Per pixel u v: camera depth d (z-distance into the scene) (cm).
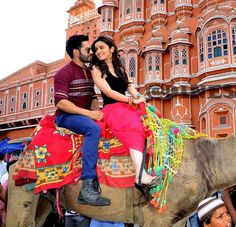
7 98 4022
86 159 370
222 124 2395
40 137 405
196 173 373
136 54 3044
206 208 412
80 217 669
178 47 2766
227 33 2530
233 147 375
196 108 2638
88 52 424
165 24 3050
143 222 374
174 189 368
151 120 379
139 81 2997
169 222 371
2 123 3909
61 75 410
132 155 357
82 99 419
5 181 687
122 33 3219
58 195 393
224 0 2633
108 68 404
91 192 364
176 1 2983
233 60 2462
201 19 2708
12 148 838
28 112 3738
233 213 478
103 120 393
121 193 376
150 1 3200
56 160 392
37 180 390
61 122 407
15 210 408
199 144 394
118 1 3441
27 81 3850
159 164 361
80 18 3916
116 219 388
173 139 381
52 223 699
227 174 370
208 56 2581
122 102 394
